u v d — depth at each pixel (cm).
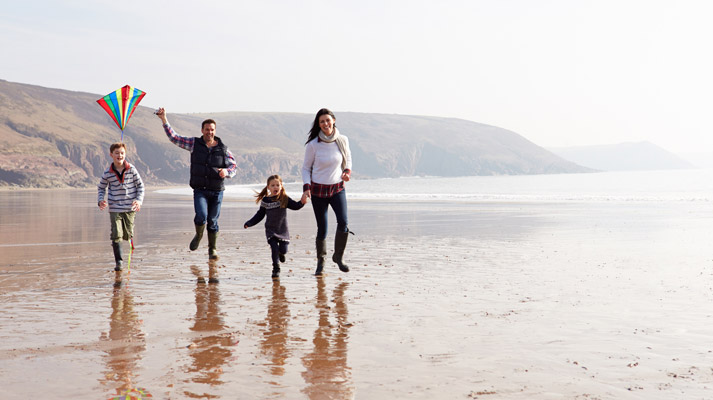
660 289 614
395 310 509
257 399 289
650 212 2236
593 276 705
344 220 719
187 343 398
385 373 333
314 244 1090
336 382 317
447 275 714
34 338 408
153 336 416
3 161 15912
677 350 384
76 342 398
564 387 311
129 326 446
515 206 2848
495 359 363
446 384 314
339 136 719
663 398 295
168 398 289
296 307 521
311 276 705
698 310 509
